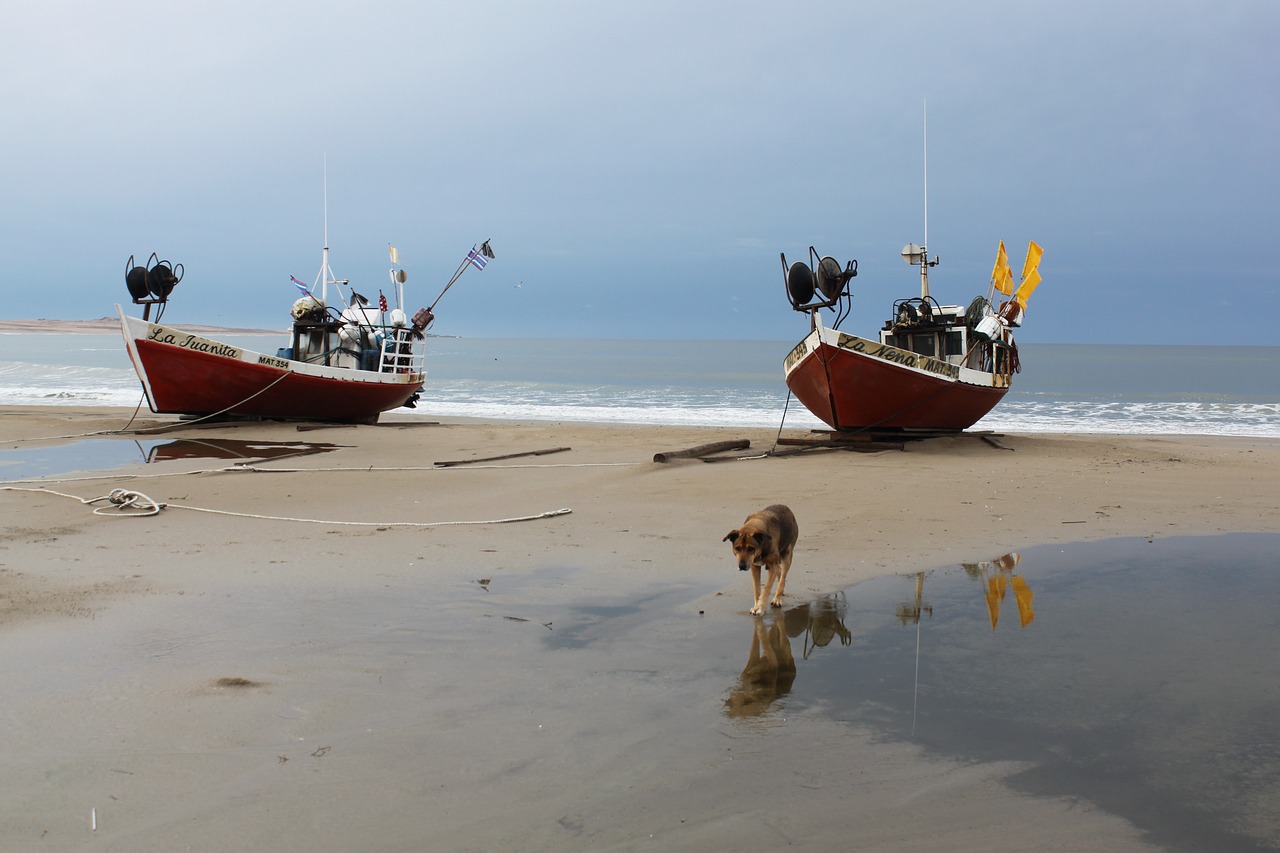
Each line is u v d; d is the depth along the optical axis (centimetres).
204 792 421
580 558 907
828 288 1884
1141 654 621
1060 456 1786
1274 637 658
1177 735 487
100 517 1110
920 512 1148
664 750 469
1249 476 1469
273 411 2411
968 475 1468
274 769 445
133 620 686
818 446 1916
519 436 2223
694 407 3756
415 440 2128
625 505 1212
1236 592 783
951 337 2147
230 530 1042
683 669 591
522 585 802
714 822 396
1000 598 764
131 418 2569
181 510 1167
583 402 4019
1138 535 1020
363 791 423
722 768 448
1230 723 503
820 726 500
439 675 578
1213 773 441
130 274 2344
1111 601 755
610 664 600
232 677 569
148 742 474
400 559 900
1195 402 4038
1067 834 384
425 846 377
